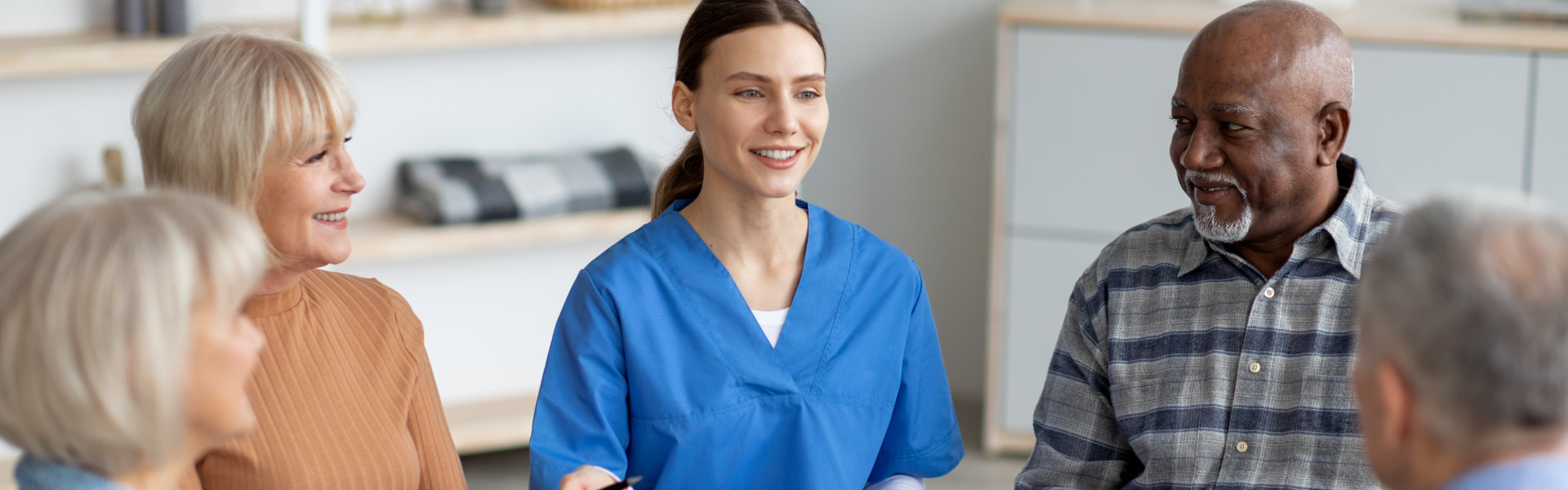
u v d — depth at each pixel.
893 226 4.18
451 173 3.40
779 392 1.64
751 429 1.64
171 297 0.97
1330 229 1.55
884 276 1.72
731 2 1.56
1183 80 1.55
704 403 1.63
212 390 1.03
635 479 1.54
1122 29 3.40
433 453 1.67
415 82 3.43
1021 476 1.77
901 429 1.78
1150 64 3.40
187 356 0.99
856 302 1.70
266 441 1.48
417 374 1.67
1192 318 1.64
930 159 4.08
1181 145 1.58
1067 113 3.50
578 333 1.63
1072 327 1.76
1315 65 1.48
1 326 0.96
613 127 3.65
